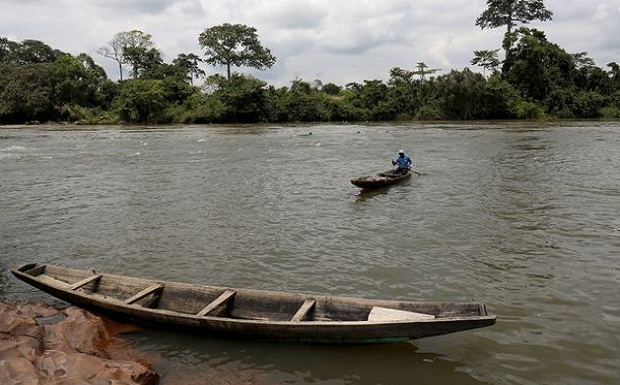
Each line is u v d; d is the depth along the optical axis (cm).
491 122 6066
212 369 645
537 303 819
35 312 797
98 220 1432
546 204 1470
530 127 4844
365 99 7456
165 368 651
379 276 959
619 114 6650
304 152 3070
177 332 743
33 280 848
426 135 4172
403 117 7156
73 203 1661
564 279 912
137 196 1761
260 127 5919
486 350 679
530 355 666
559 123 5531
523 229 1227
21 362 577
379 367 641
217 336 721
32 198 1747
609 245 1085
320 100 7462
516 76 6925
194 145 3597
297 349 685
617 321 751
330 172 2255
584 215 1334
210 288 799
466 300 841
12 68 7138
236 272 1002
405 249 1112
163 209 1555
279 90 7638
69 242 1232
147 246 1185
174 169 2392
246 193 1781
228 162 2622
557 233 1185
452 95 6731
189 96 7375
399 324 625
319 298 736
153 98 6769
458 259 1036
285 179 2070
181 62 8931
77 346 676
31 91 6888
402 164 2058
